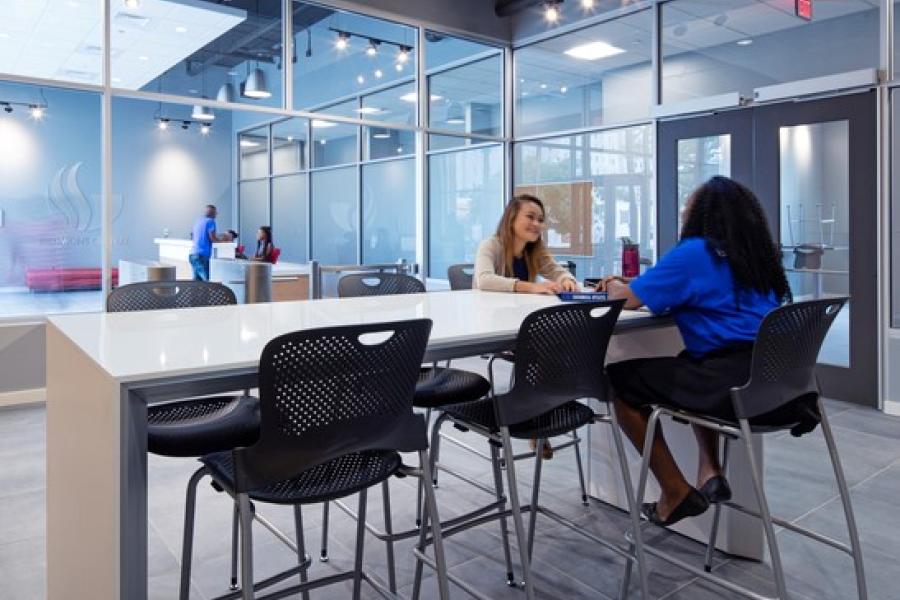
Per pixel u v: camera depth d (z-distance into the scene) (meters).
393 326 1.31
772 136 4.57
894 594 1.97
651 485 2.48
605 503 2.69
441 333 1.64
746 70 4.83
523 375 1.68
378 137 7.33
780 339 1.66
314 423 1.27
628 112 5.65
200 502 2.73
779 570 1.64
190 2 5.32
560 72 6.23
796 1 4.36
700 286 1.83
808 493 2.74
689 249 1.86
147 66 5.84
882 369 4.09
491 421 1.81
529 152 6.63
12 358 4.25
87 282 4.77
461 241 6.83
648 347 2.41
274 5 5.47
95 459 1.31
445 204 6.64
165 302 2.32
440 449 3.41
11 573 2.13
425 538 1.93
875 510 2.57
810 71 4.47
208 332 1.66
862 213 4.16
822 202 4.35
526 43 6.49
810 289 4.44
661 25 5.36
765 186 4.61
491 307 2.23
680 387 1.80
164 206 10.16
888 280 4.08
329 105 6.11
